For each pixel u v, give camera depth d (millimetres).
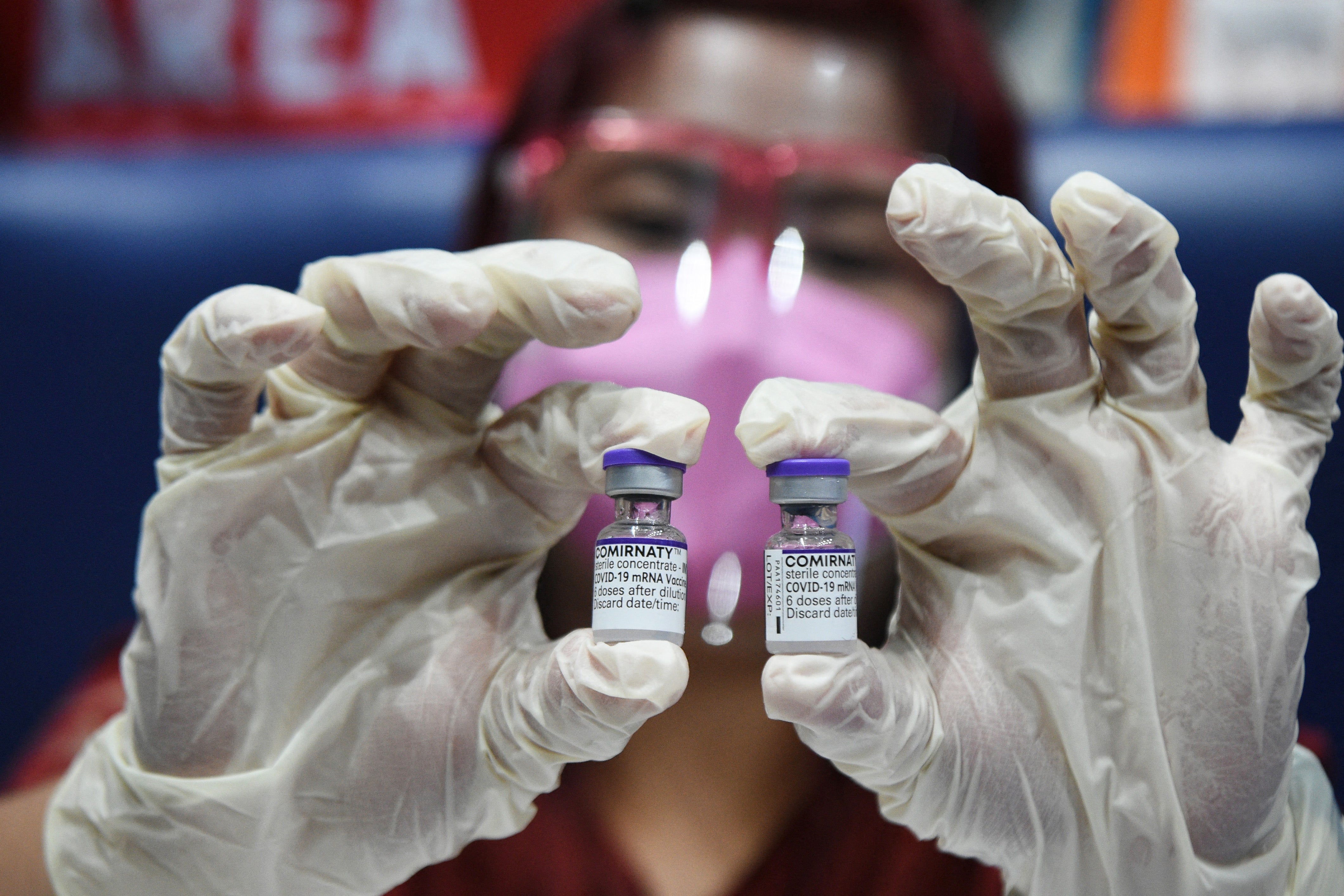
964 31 2125
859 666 938
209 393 1028
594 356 1744
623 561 938
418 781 1065
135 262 3004
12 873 1490
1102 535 1045
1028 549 1069
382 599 1099
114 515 2979
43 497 2971
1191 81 2795
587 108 2088
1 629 2941
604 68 2076
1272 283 1062
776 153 1883
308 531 1060
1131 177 2752
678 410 971
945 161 2068
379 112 3035
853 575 942
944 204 949
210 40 3014
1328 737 2334
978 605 1084
